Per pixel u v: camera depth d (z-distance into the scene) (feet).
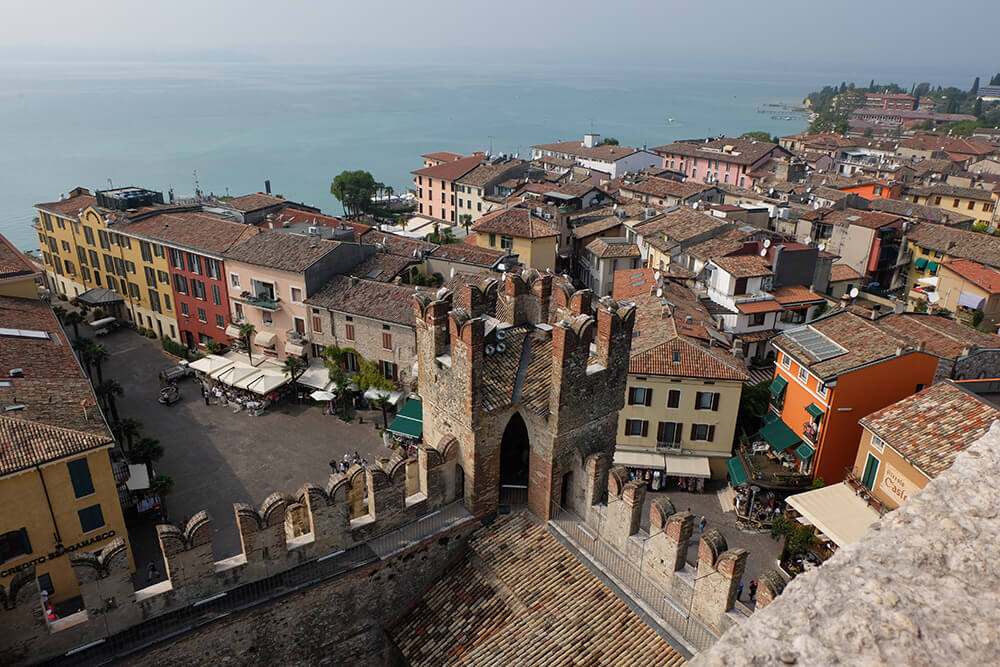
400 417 207.31
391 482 87.66
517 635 80.28
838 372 172.76
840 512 149.28
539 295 98.89
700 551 74.28
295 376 235.40
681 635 74.79
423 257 272.51
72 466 129.59
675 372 187.42
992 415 136.56
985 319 280.10
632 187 473.67
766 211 371.35
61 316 288.92
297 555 81.92
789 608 23.32
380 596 88.12
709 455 195.00
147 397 241.96
